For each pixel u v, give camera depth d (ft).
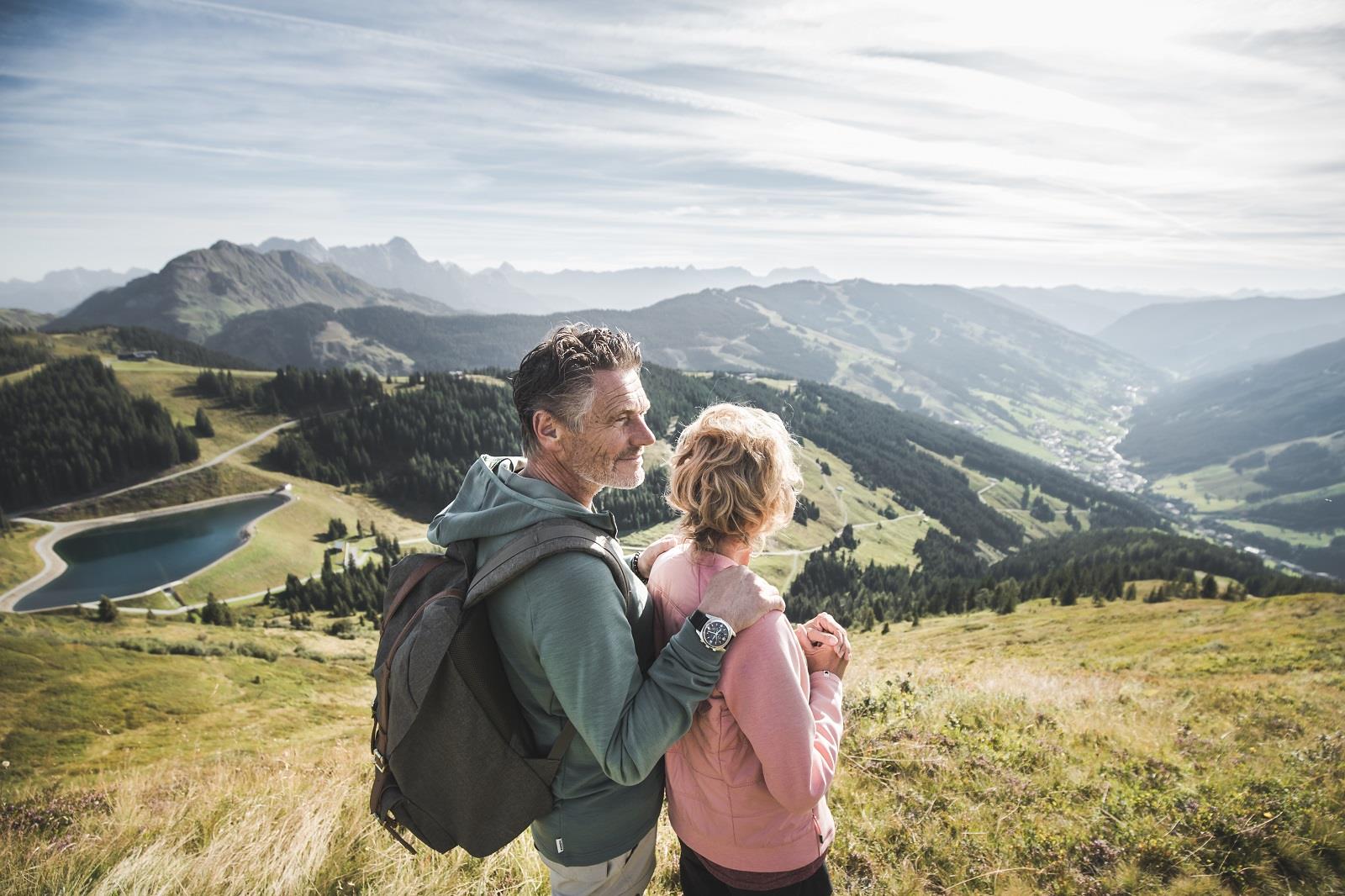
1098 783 18.30
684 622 6.83
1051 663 74.59
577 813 7.02
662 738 6.08
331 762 25.07
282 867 11.61
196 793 18.76
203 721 192.34
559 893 7.55
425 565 7.40
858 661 61.67
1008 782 17.93
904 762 18.88
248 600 469.57
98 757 160.97
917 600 434.30
